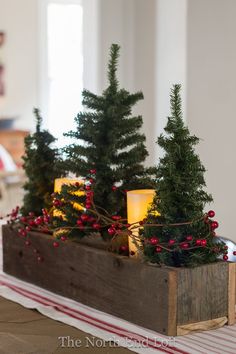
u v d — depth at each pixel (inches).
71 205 52.0
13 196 215.2
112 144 52.3
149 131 120.2
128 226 46.6
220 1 111.5
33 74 286.7
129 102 54.1
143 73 119.2
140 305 45.8
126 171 53.4
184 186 45.2
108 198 51.8
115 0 116.8
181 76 119.3
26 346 41.8
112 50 54.1
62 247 53.2
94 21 116.5
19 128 287.6
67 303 51.6
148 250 45.8
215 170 114.4
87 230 51.8
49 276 55.3
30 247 57.7
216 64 112.9
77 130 53.6
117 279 47.7
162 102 119.5
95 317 47.9
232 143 114.3
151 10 118.2
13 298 52.9
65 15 288.5
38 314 48.8
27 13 283.7
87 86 119.3
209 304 45.2
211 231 45.8
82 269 51.1
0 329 45.2
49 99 289.9
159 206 45.7
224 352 40.8
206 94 113.6
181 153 45.3
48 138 60.0
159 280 44.1
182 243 44.6
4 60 281.7
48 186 59.9
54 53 288.8
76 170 53.6
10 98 284.7
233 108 113.3
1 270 63.5
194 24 112.5
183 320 44.1
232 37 112.0
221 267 45.6
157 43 118.8
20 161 265.4
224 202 115.0
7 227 61.0
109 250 49.7
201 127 113.4
